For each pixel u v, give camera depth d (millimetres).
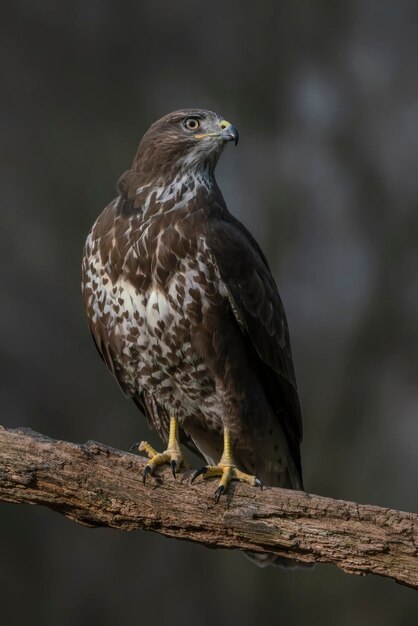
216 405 8695
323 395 17156
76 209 16906
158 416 9070
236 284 8422
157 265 8312
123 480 7434
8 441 7348
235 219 8984
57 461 7352
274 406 9086
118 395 16344
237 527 7371
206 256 8336
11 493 7395
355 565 7168
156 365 8609
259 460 9109
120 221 8492
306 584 16000
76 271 16641
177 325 8375
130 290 8398
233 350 8539
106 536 16016
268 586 16047
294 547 7277
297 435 9383
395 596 15828
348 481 16734
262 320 8680
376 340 17375
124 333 8555
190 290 8320
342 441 16953
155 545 16094
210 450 9203
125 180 8805
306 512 7250
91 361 16391
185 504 7445
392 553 7090
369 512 7137
